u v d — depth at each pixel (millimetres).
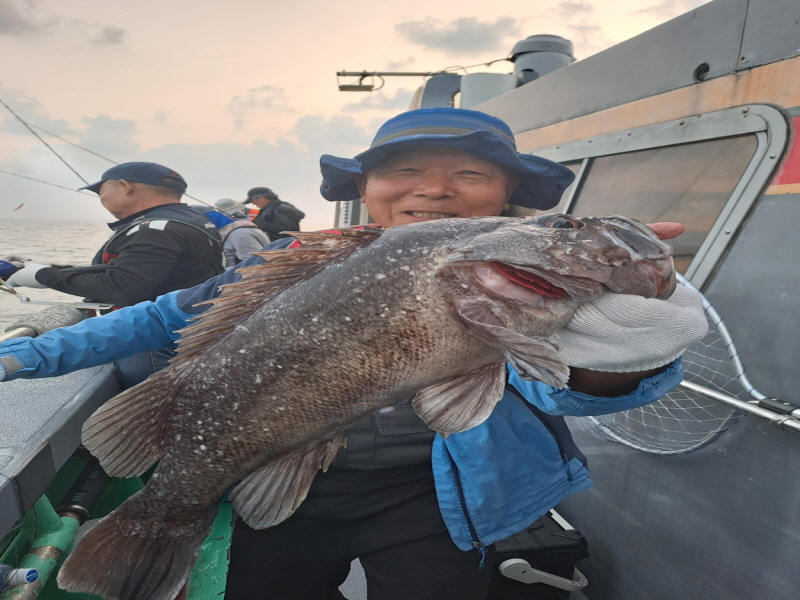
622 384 630
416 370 575
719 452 856
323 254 625
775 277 831
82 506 851
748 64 893
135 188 1367
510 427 764
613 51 1168
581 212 1247
